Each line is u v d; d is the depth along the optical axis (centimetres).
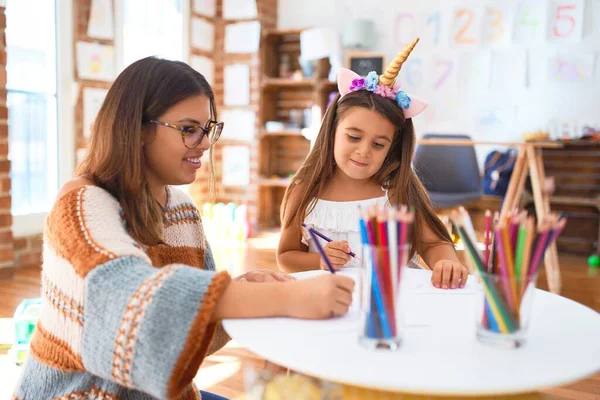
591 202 359
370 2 433
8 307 234
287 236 138
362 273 65
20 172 317
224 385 165
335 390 64
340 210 133
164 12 410
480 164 408
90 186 76
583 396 165
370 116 118
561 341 67
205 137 84
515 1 392
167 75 80
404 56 121
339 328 69
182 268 67
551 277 278
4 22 285
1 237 282
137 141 79
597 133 362
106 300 63
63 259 68
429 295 87
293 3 460
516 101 397
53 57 331
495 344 65
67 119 338
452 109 413
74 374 70
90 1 346
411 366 59
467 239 65
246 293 71
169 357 61
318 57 416
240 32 450
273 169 476
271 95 466
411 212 64
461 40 407
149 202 82
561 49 384
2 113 284
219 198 467
